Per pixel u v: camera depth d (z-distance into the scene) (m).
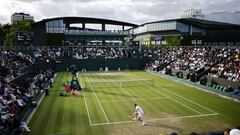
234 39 91.12
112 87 38.03
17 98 24.05
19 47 53.53
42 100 29.02
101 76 51.16
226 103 27.58
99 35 101.56
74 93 31.95
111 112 23.91
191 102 27.98
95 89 36.38
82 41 98.75
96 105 26.66
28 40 52.22
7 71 33.66
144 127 19.64
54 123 20.58
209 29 89.75
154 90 35.44
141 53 70.69
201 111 24.20
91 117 22.27
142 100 29.02
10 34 72.56
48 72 48.25
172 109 24.97
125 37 108.38
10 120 17.89
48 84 38.28
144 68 64.81
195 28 89.44
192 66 49.00
